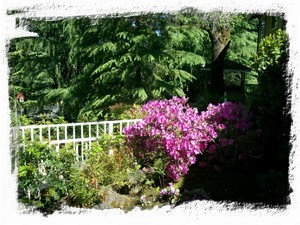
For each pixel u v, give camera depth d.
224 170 4.51
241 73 13.91
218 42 12.12
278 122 3.97
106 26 9.23
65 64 12.27
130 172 4.03
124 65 9.10
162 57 9.25
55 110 11.94
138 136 4.42
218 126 4.46
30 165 3.60
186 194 3.81
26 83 12.30
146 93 9.43
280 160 3.97
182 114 4.32
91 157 3.99
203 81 15.12
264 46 4.50
